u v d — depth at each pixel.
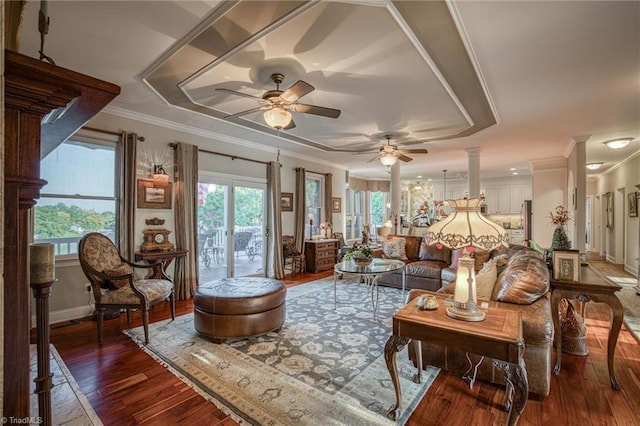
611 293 2.23
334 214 7.86
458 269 1.89
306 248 6.53
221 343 2.90
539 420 1.84
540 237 6.95
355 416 1.88
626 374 2.37
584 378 2.32
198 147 4.76
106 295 2.92
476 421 1.83
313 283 5.41
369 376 2.33
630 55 2.47
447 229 1.81
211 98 3.44
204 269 4.93
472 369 2.24
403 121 4.21
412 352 2.45
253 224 5.68
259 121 4.34
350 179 9.53
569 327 2.74
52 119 1.09
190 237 4.52
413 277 4.85
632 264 6.54
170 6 1.90
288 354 2.69
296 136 5.12
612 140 5.05
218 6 1.90
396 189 6.54
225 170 5.19
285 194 6.30
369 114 3.94
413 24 2.06
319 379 2.29
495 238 1.71
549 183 6.91
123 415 1.89
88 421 1.83
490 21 2.04
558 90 3.17
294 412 1.92
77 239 3.65
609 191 8.22
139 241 4.05
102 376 2.33
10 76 0.71
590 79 2.91
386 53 2.44
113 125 3.82
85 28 2.13
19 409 0.77
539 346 2.00
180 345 2.87
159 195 4.26
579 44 2.32
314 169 7.12
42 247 1.21
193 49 2.40
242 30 2.14
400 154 4.85
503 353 1.57
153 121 4.19
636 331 3.27
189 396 2.09
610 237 8.15
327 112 2.94
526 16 1.98
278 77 2.80
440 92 3.22
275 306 3.12
